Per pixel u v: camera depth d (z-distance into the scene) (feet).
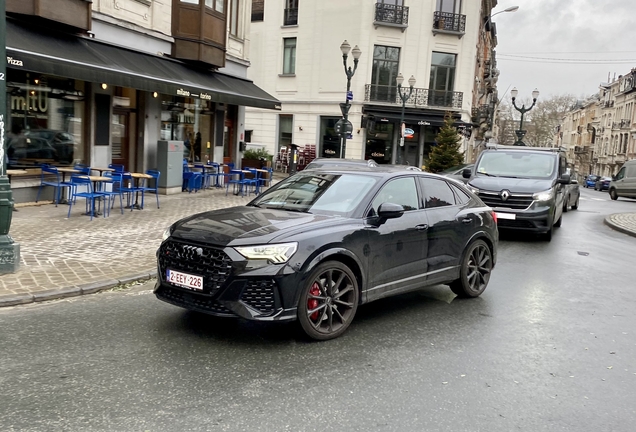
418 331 18.07
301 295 15.90
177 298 16.55
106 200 43.09
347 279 17.31
